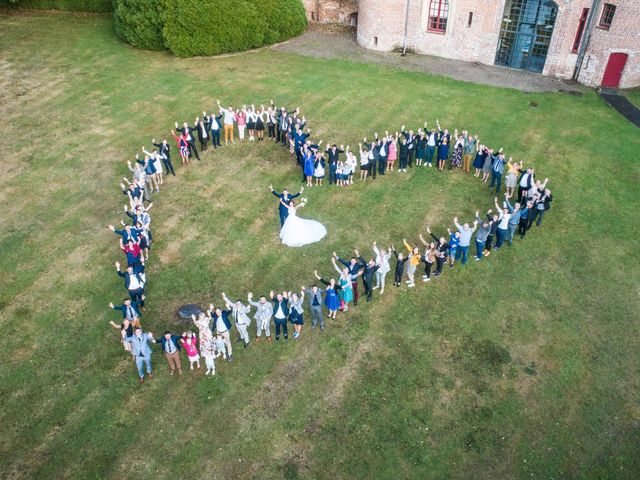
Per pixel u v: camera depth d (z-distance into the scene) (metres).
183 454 12.02
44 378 13.49
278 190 19.98
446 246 16.12
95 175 20.52
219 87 26.83
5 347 14.20
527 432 12.62
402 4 29.88
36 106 24.70
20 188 19.67
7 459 11.84
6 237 17.55
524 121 24.67
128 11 29.55
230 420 12.70
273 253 17.28
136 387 13.37
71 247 17.31
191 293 15.87
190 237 17.81
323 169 19.83
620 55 26.59
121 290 15.95
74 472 11.64
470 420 12.81
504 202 18.23
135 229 15.95
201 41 29.39
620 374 13.94
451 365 14.04
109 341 14.47
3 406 12.84
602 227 18.67
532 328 15.08
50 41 31.05
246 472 11.74
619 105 26.12
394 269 16.84
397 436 12.45
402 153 20.70
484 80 28.41
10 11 34.50
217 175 20.72
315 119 24.36
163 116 24.33
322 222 18.52
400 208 19.23
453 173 21.16
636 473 11.95
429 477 11.74
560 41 27.78
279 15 31.28
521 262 17.22
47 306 15.34
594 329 15.10
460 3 28.98
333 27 34.53
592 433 12.63
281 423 12.66
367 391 13.36
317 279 16.39
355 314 15.38
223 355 13.95
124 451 12.05
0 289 15.77
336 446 12.24
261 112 23.39
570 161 22.00
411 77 28.48
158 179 20.16
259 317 14.06
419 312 15.46
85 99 25.42
